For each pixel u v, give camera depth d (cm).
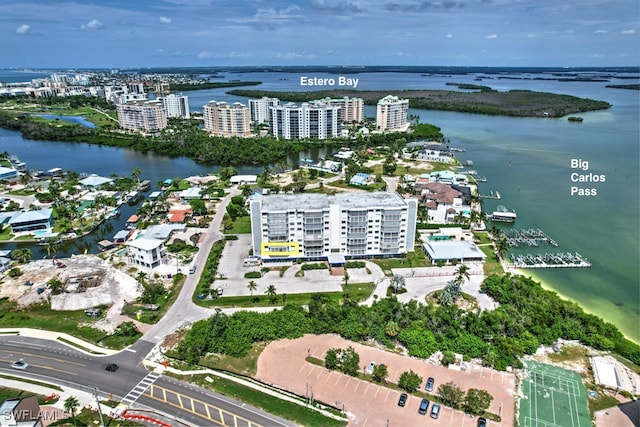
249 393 12450
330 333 15325
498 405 12081
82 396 12338
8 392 12425
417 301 17088
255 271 19638
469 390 11888
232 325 14775
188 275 19375
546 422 11519
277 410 11831
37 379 13000
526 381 13062
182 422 11431
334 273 19400
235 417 11612
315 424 11381
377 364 13738
